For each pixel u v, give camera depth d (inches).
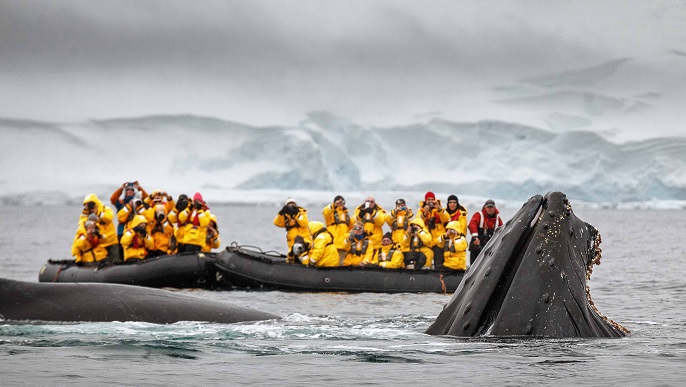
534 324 1163.3
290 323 1514.5
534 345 1161.4
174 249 3540.8
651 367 1128.2
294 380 1083.3
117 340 1318.9
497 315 1192.8
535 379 1064.2
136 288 1498.5
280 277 3176.7
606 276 3462.1
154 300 1457.9
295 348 1296.8
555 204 1195.9
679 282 3144.7
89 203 3516.2
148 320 1408.7
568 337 1163.3
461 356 1190.3
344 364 1175.6
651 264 4256.9
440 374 1099.3
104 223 3518.7
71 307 1406.3
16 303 1407.5
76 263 3521.2
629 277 3405.5
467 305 1227.9
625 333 1336.1
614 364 1139.3
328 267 3139.8
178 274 3292.3
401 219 3378.4
